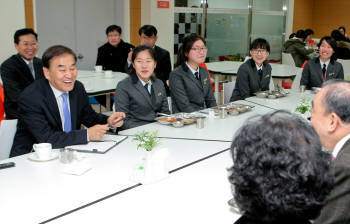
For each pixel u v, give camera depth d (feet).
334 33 24.64
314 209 2.80
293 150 2.73
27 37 11.94
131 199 5.08
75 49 21.97
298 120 2.99
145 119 9.61
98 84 14.08
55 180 5.68
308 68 14.76
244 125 3.05
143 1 22.88
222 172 6.05
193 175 5.91
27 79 12.26
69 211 4.73
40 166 6.24
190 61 11.08
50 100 7.56
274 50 32.86
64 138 7.25
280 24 32.58
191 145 7.45
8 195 5.15
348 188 3.69
